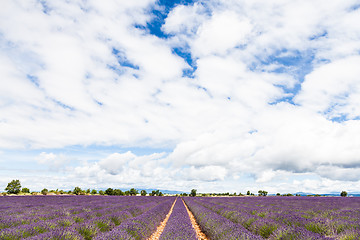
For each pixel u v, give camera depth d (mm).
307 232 5539
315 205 19047
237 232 6242
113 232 6012
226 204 22203
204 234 9828
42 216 9562
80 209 13000
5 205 16062
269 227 7207
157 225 11461
